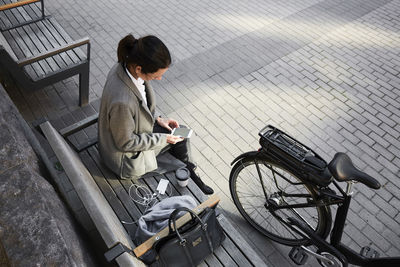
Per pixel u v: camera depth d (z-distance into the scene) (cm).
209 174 391
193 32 577
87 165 312
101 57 525
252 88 488
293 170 273
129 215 286
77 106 453
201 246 245
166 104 466
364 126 442
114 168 287
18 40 424
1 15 455
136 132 262
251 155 295
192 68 514
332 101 471
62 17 593
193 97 475
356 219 356
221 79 500
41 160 257
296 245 315
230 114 454
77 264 175
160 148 289
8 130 212
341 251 288
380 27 587
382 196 375
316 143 423
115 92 232
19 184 189
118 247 193
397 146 421
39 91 464
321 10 625
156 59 209
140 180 306
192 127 439
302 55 537
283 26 590
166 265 235
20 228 172
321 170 257
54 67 397
